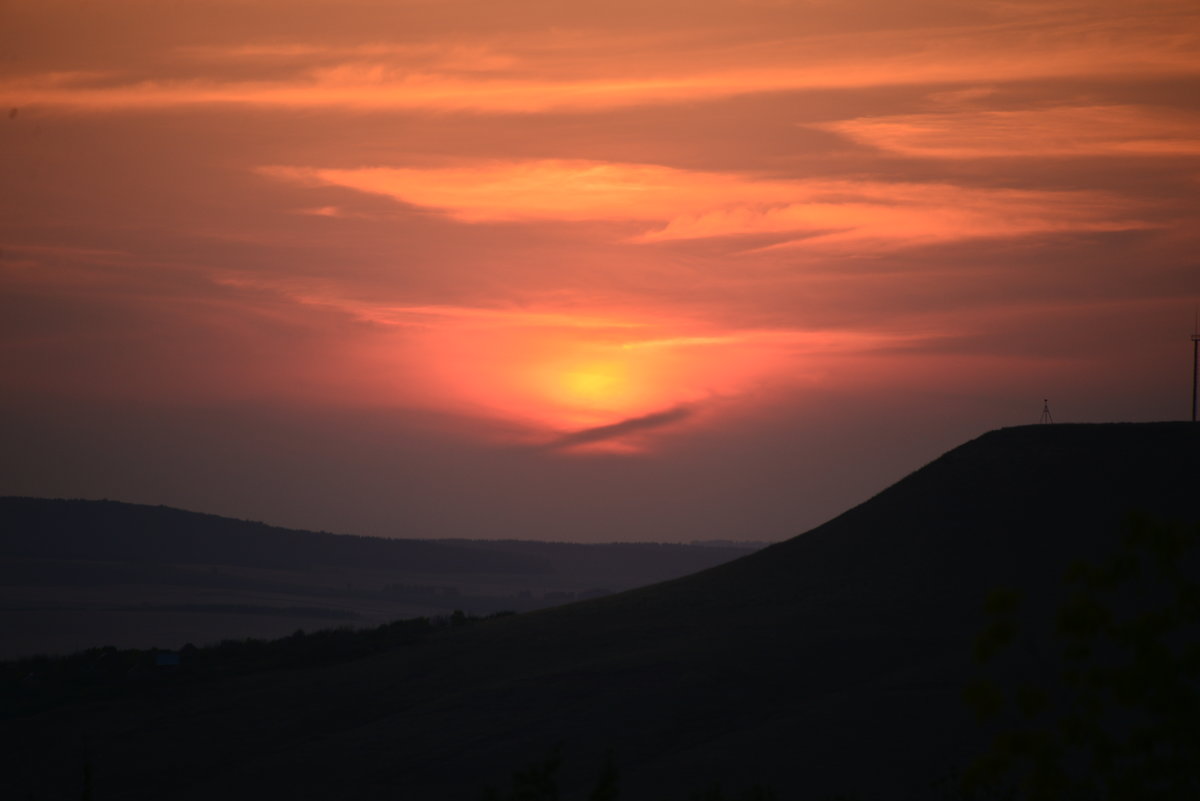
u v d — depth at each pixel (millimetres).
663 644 89500
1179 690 16469
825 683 77125
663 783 62906
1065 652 17562
